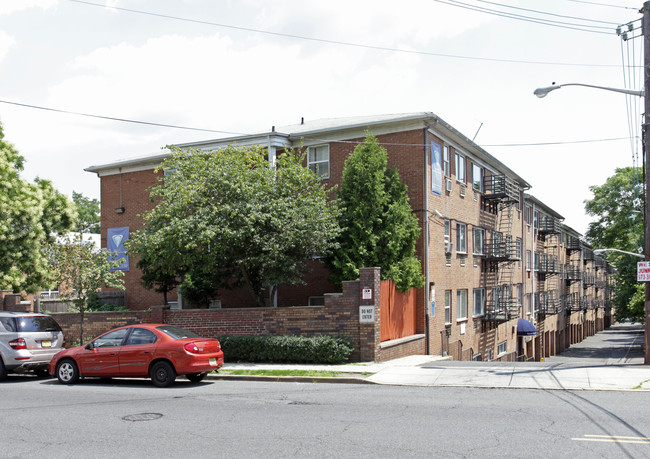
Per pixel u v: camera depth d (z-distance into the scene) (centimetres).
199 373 1479
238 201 1953
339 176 2456
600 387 1288
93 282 2030
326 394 1274
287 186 2036
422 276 2216
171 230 1884
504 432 869
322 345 1770
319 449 787
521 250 3975
